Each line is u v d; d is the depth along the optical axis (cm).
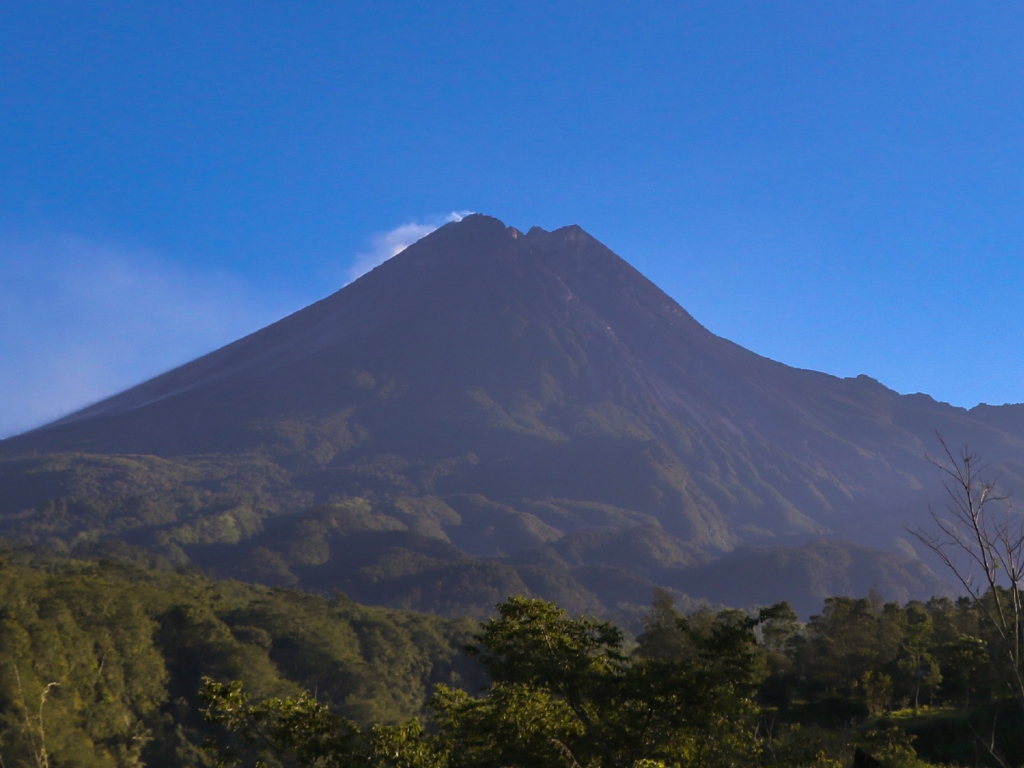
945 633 5175
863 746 2144
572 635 1769
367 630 9612
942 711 3284
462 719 1716
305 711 1730
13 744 4366
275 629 8488
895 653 4366
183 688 7044
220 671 7156
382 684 8331
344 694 8019
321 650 8219
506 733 1630
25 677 5159
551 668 1630
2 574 6806
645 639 5181
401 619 10788
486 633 1759
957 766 2303
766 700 4388
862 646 4494
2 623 5744
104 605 7019
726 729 1731
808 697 4456
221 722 1727
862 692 4203
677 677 1653
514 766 1605
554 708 1680
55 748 4828
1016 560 993
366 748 1727
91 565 10506
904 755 2147
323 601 11375
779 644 5138
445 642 10488
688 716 1636
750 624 1836
